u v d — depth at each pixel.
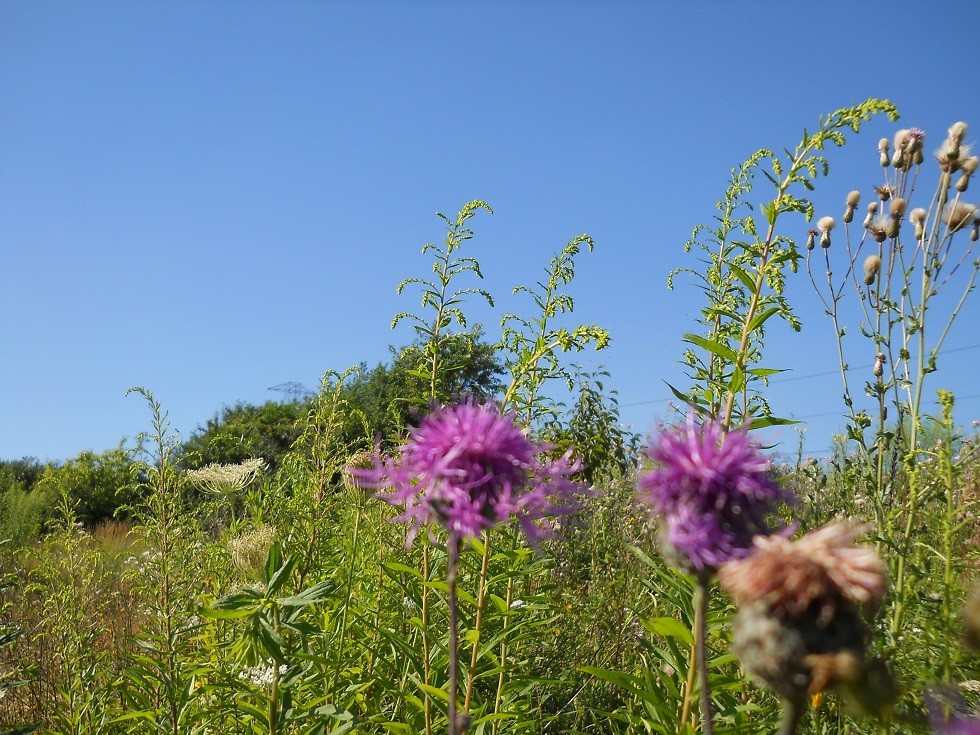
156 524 0.40
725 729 0.27
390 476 0.23
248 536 0.41
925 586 0.36
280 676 0.34
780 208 0.31
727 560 0.20
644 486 0.22
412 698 0.33
